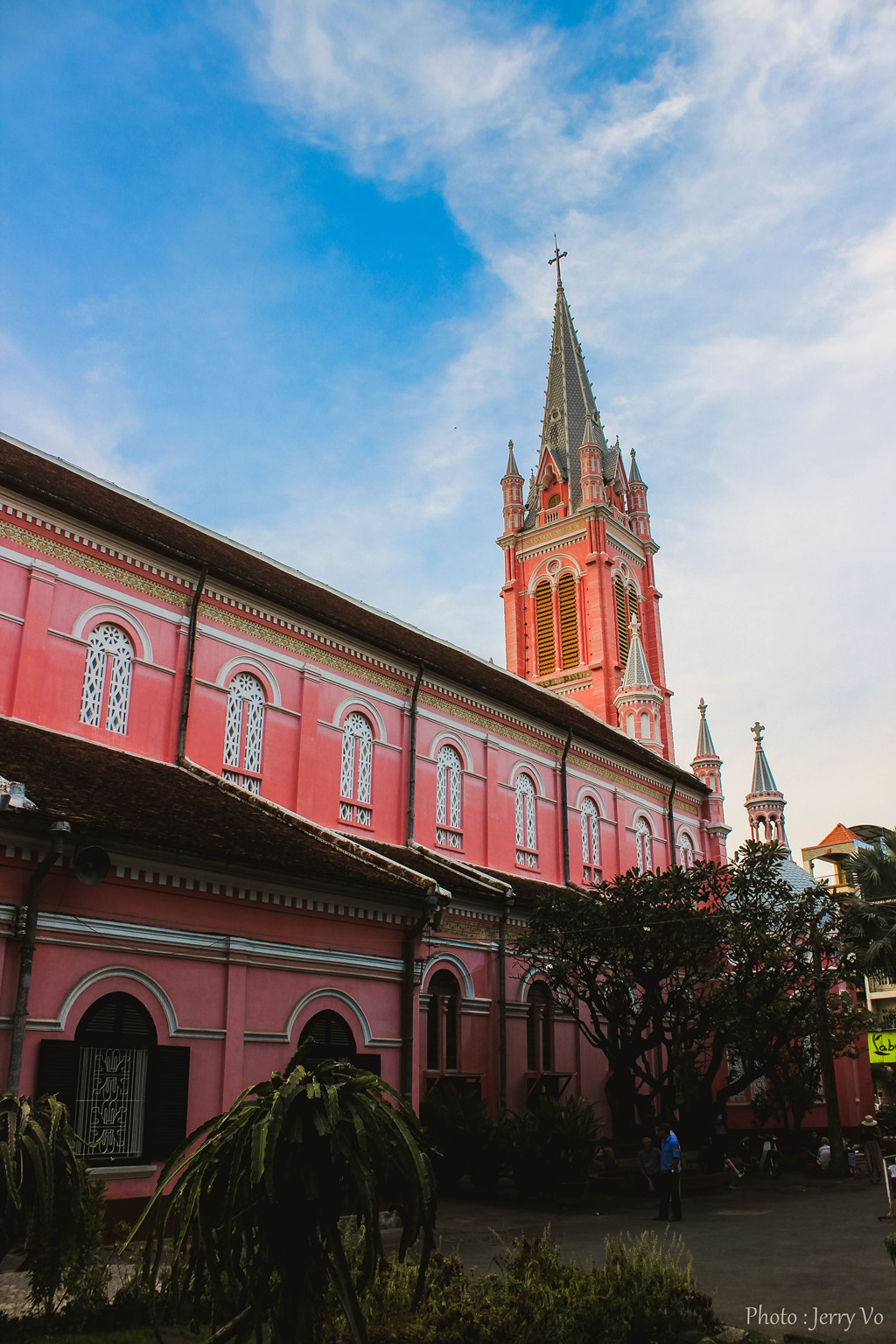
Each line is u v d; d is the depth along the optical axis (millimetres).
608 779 37406
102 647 21344
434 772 28922
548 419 64375
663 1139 21828
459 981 24719
